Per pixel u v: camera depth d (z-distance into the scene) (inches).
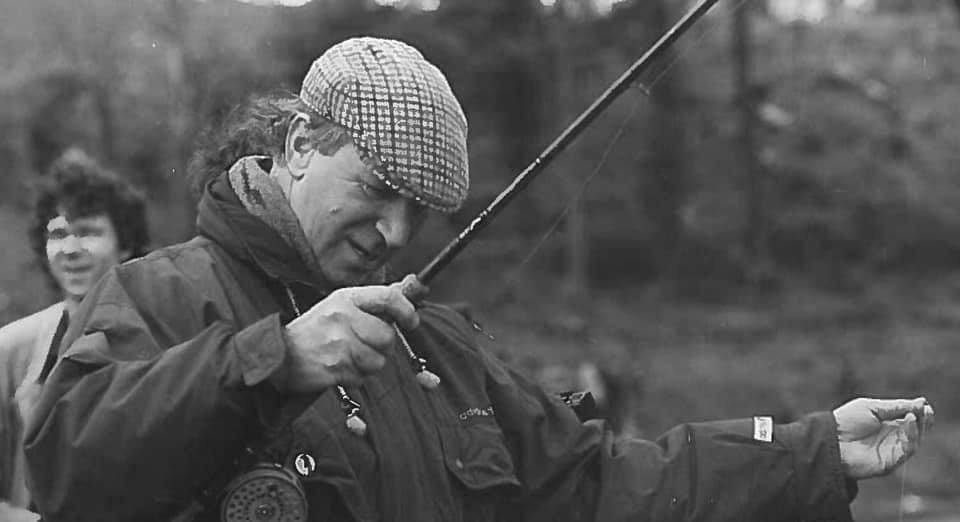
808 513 128.6
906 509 679.1
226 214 113.4
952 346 1267.2
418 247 869.2
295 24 1113.4
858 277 1553.9
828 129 1704.0
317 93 110.7
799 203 1633.9
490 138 1366.9
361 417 111.7
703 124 1576.0
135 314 107.0
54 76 1173.1
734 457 128.3
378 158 107.9
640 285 1433.3
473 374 125.2
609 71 1358.3
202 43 1062.4
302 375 95.5
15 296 896.3
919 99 1796.3
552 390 144.5
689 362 1169.4
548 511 128.2
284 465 106.0
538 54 1360.7
